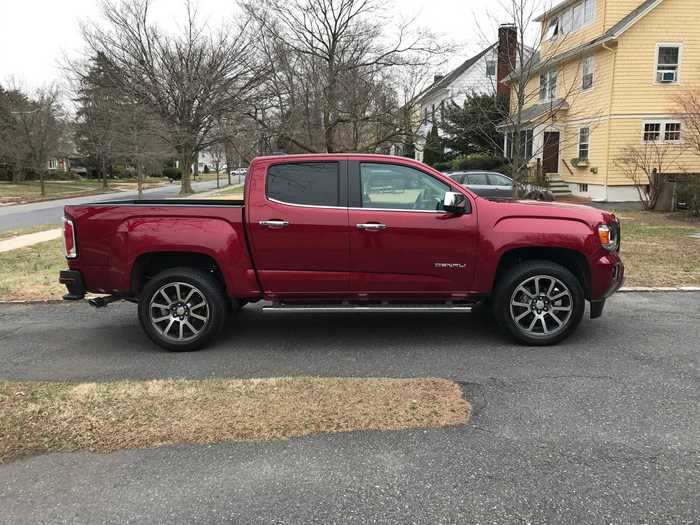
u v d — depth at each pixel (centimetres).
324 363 484
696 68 2062
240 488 295
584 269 521
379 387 418
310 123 2041
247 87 2697
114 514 275
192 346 522
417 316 644
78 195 3625
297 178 515
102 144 3462
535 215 514
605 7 2108
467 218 510
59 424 363
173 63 3073
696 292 740
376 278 514
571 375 447
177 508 279
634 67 2061
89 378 454
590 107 2222
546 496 284
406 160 520
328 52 2053
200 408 384
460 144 3136
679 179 1780
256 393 407
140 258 516
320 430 354
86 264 516
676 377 440
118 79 3075
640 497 283
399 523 266
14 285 817
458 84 3619
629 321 604
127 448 335
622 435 346
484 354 503
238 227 509
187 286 518
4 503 285
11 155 3725
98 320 651
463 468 310
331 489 293
